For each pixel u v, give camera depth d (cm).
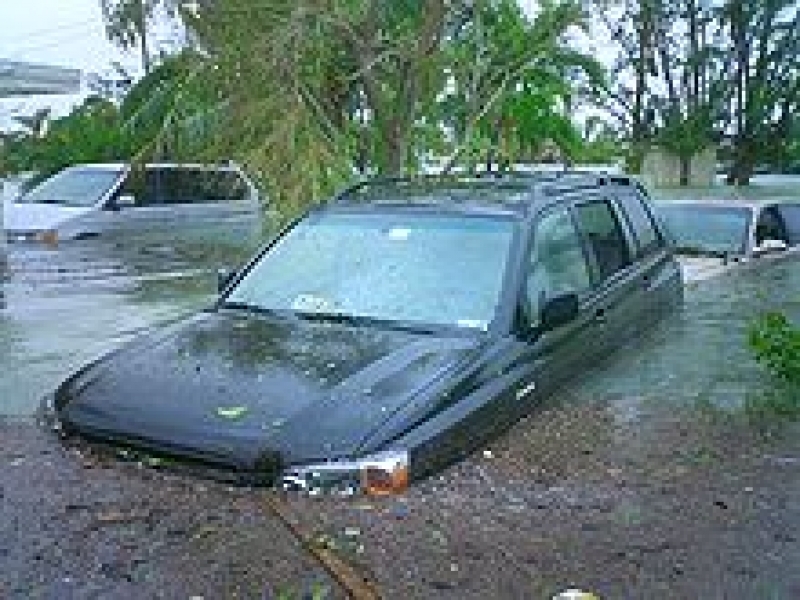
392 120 1208
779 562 413
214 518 435
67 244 1427
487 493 472
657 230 862
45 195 1548
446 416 490
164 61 1294
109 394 508
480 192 684
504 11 1280
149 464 477
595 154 2081
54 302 1020
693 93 3650
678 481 500
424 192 696
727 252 1152
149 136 1499
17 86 1352
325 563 399
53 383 696
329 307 595
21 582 384
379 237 636
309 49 1136
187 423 471
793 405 626
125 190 1520
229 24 1135
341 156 1162
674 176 3562
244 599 373
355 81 1221
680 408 619
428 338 555
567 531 437
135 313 962
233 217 1619
